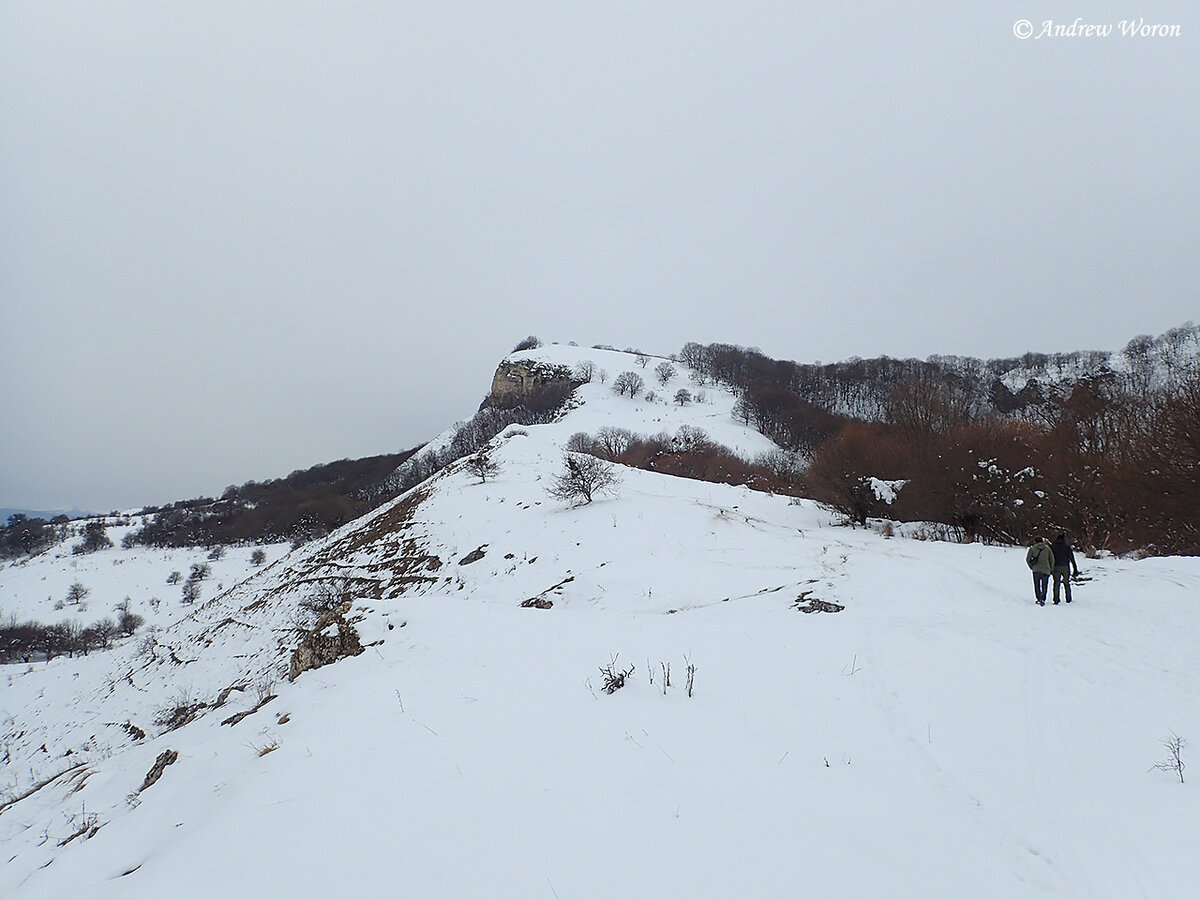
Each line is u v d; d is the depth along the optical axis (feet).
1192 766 18.16
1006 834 15.25
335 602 101.30
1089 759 19.03
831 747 20.01
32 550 333.62
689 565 65.62
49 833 23.82
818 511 107.65
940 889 13.03
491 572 86.43
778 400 297.53
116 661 130.62
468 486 136.15
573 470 104.99
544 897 12.64
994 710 23.06
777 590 52.03
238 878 14.17
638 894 12.68
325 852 14.76
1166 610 36.01
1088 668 27.22
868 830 15.19
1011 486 79.41
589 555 79.05
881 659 29.40
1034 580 40.65
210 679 94.68
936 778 18.08
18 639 208.85
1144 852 14.26
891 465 94.84
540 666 28.48
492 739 20.48
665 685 24.93
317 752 20.72
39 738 100.83
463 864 13.87
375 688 26.78
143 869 15.99
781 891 12.78
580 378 405.80
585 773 17.93
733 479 167.53
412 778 18.04
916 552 66.18
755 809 15.99
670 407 347.15
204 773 22.80
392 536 122.11
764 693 24.84
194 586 249.75
